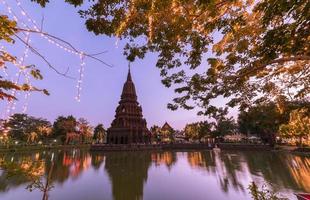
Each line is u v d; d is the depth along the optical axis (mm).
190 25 5273
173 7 4605
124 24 4898
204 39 5918
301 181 19656
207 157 46688
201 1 4215
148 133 82500
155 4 4266
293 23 4160
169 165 34281
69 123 84875
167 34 5543
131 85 86062
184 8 4641
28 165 5766
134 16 4855
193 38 5832
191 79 7812
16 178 19578
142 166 33250
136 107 82625
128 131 74625
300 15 4141
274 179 21188
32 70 4203
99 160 41469
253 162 35875
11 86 4160
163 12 4730
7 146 43688
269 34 4457
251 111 9141
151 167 32031
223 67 7473
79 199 15219
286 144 67875
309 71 7773
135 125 79062
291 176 22250
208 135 83625
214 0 4266
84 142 99438
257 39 6602
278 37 4383
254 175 23875
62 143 84625
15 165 5555
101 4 4574
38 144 64125
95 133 109250
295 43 4613
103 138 109250
